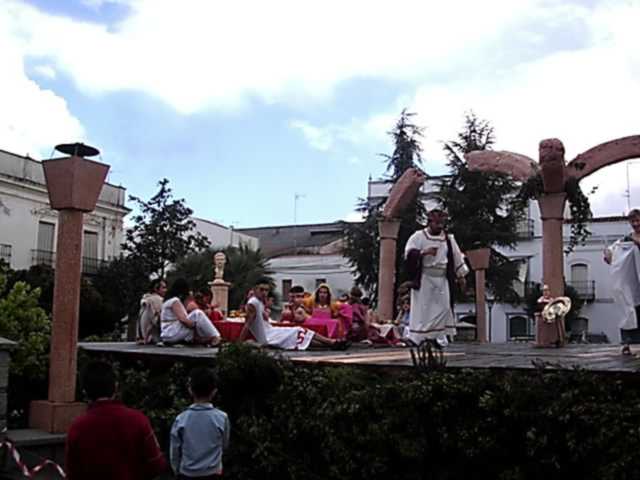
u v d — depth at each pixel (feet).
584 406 19.35
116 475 14.97
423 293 36.78
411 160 113.91
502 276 102.06
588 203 42.11
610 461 18.66
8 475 24.62
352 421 23.07
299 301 46.52
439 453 22.03
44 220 122.62
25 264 118.73
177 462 18.47
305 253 172.55
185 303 41.60
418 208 101.24
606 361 26.22
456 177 101.96
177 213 120.78
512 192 99.76
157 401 29.53
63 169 28.07
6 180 115.24
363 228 111.86
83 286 92.63
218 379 25.75
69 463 15.21
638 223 31.04
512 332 152.66
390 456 22.40
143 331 43.47
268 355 26.48
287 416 24.68
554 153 41.01
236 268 119.14
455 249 37.22
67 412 27.84
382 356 31.42
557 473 19.95
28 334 31.01
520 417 20.40
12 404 30.71
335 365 26.20
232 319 49.39
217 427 18.52
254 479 24.84
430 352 23.54
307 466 24.02
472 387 21.47
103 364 15.96
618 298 30.89
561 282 41.98
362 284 112.88
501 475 20.48
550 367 21.52
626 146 41.52
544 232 42.50
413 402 22.02
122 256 121.90
